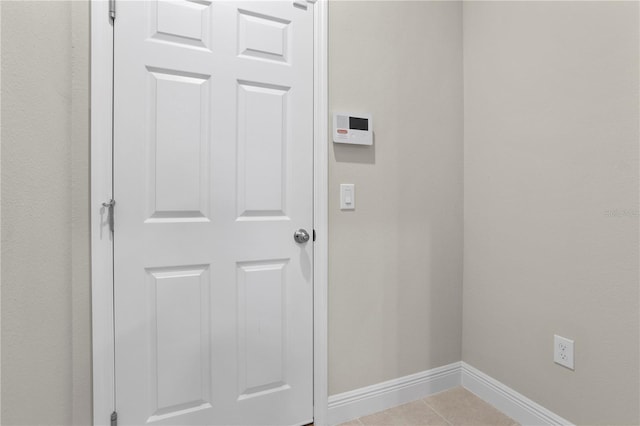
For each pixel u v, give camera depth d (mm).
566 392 1347
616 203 1184
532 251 1480
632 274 1144
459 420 1564
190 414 1315
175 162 1281
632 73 1134
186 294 1307
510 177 1581
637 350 1134
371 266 1627
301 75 1487
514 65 1555
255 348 1422
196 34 1303
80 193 1148
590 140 1257
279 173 1456
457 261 1843
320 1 1508
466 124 1831
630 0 1137
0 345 683
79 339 1150
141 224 1235
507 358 1603
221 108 1347
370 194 1621
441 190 1796
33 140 834
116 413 1204
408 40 1704
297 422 1500
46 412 923
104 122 1173
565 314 1351
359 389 1603
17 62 750
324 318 1517
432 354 1784
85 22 1150
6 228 701
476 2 1767
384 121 1646
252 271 1418
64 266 1056
